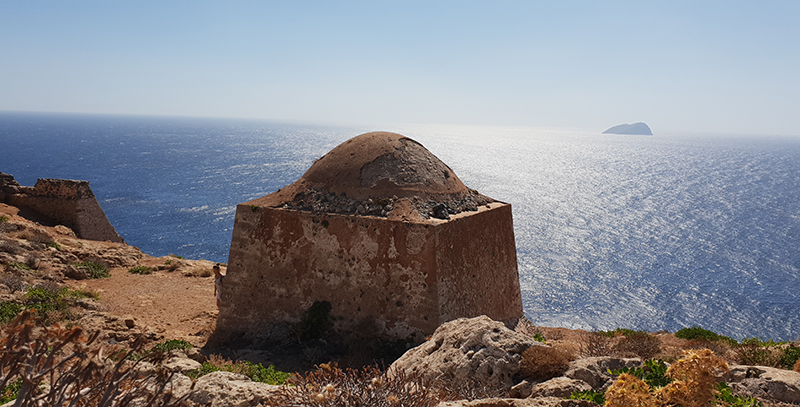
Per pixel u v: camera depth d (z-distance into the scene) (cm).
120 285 1933
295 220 1340
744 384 576
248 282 1384
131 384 310
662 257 8581
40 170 16562
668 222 11519
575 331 1642
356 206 1313
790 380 558
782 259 8825
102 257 2336
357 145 1462
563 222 10850
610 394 401
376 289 1230
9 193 3155
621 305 6341
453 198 1409
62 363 284
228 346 1318
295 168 19312
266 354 1217
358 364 1134
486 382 609
